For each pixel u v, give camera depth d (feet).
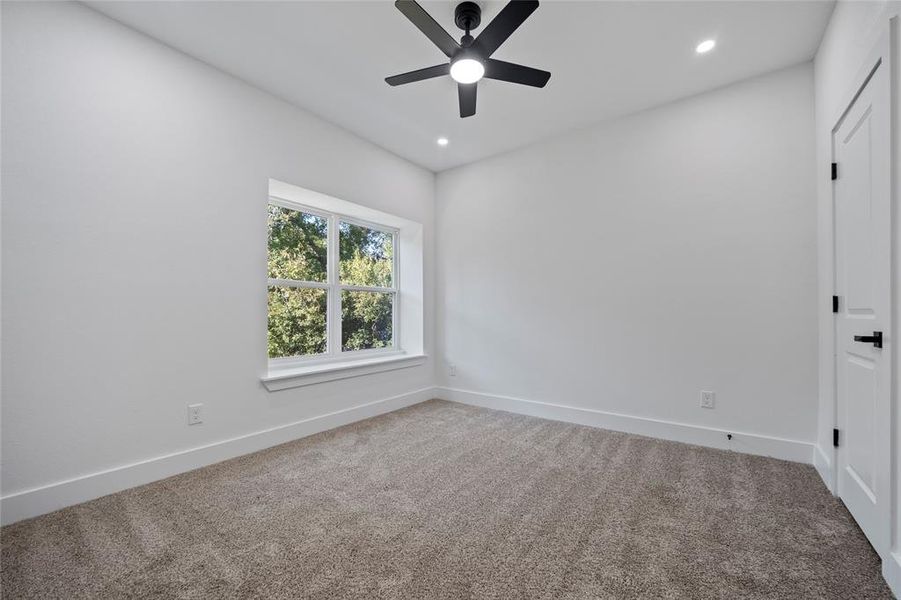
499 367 11.88
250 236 8.31
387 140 11.00
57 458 5.82
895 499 4.11
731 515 5.59
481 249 12.33
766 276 7.91
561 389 10.65
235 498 6.14
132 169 6.63
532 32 6.69
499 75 6.43
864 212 5.15
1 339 5.38
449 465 7.48
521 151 11.51
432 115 9.65
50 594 4.05
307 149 9.43
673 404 8.96
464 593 4.04
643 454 8.02
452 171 13.03
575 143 10.44
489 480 6.81
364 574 4.35
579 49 7.14
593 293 10.12
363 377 10.80
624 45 7.03
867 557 4.61
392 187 11.80
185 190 7.30
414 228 13.16
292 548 4.83
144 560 4.59
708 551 4.75
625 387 9.61
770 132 7.89
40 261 5.69
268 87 8.48
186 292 7.29
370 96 8.83
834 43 6.13
